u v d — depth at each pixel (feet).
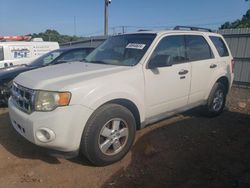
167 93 14.61
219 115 20.10
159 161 12.70
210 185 10.82
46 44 37.40
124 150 12.64
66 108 10.60
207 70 17.34
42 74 12.53
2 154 13.33
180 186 10.75
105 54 15.42
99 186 10.73
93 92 11.19
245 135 16.20
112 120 11.96
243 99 26.94
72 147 10.99
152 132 16.25
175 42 15.47
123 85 12.28
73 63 15.08
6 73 21.35
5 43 33.32
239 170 12.00
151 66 13.67
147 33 15.19
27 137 11.25
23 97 11.73
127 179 11.20
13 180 11.09
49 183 10.91
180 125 17.66
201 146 14.46
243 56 33.83
